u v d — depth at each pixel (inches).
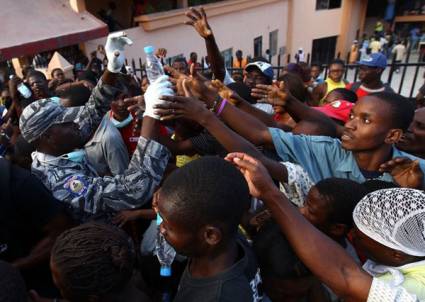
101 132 85.0
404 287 37.4
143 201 61.4
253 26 551.5
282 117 94.0
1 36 264.2
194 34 460.1
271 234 51.4
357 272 38.7
